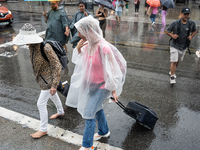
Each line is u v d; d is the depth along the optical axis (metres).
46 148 2.74
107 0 7.98
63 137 2.94
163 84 4.66
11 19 10.84
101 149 2.71
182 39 4.43
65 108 3.69
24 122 3.28
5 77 5.09
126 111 2.95
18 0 23.69
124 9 17.44
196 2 23.41
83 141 2.54
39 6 19.02
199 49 7.21
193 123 3.29
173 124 3.27
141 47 7.48
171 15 14.80
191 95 4.18
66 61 2.90
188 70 5.43
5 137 2.94
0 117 3.41
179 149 2.74
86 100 2.43
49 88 2.71
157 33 9.60
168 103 3.89
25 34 2.40
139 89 4.44
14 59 6.31
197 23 11.54
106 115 3.51
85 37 2.24
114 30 10.23
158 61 6.08
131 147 2.78
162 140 2.91
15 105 3.85
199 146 2.79
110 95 2.63
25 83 4.77
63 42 5.81
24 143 2.82
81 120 3.38
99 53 2.26
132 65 5.78
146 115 2.94
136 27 10.88
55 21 5.47
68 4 19.42
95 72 2.34
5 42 8.13
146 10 14.83
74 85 2.68
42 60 2.56
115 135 3.01
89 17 2.20
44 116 2.85
